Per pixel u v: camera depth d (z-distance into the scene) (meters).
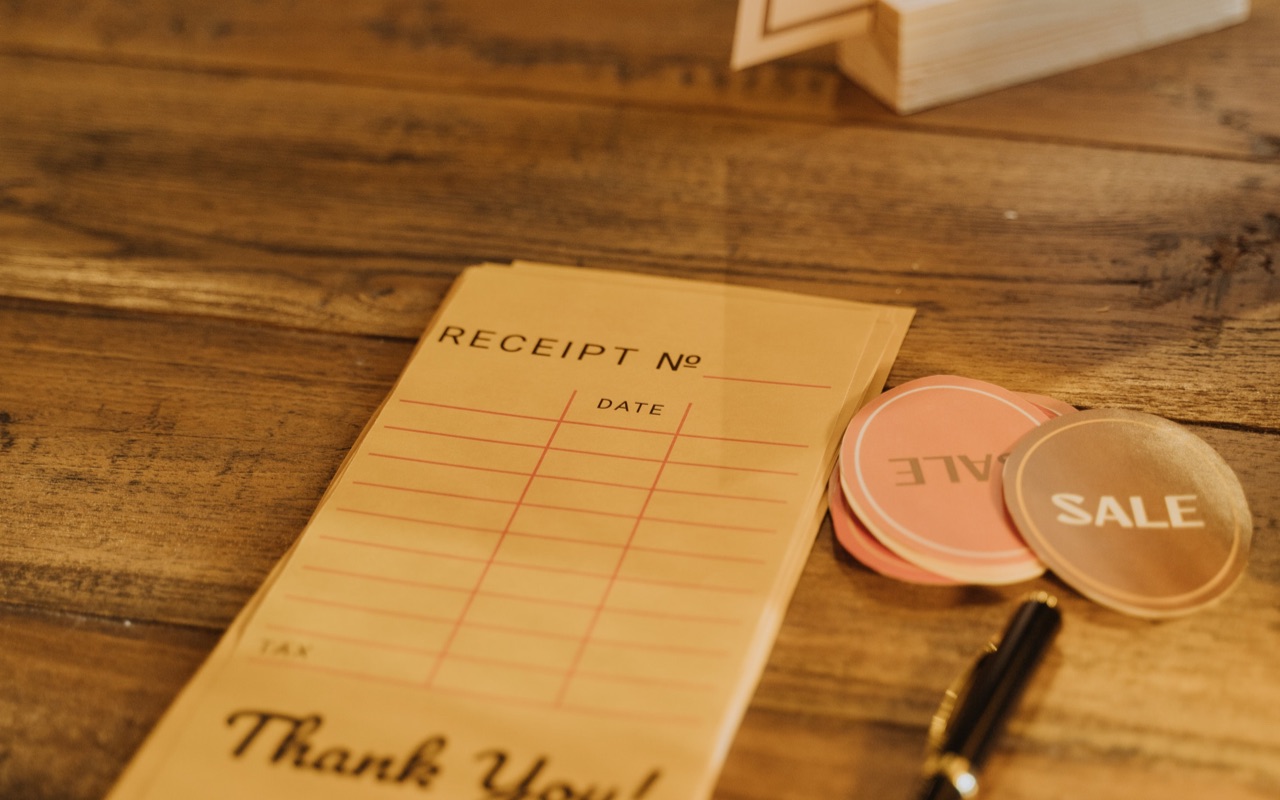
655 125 0.81
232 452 0.71
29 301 0.76
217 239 0.78
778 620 0.66
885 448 0.69
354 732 0.65
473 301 0.74
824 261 0.75
